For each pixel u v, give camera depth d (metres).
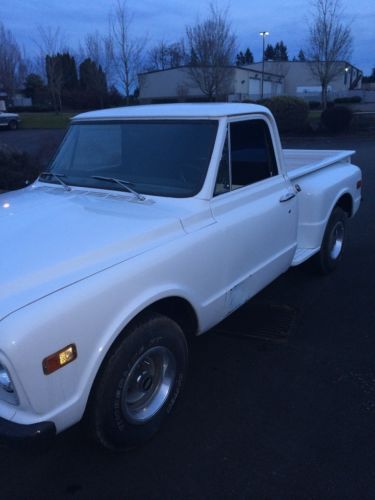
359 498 2.57
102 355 2.46
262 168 3.98
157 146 3.56
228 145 3.49
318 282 5.52
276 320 4.61
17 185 10.55
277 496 2.60
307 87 66.25
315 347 4.12
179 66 49.31
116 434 2.71
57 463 2.86
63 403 2.34
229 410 3.30
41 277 2.41
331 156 5.95
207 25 33.09
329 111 24.56
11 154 11.27
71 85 57.00
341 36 33.47
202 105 3.78
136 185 3.50
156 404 2.98
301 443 2.98
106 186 3.59
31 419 2.26
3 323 2.16
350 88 72.81
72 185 3.74
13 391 2.22
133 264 2.66
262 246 3.84
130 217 3.06
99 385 2.55
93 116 3.96
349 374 3.72
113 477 2.75
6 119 32.44
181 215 3.13
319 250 5.16
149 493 2.64
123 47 32.75
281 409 3.31
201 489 2.65
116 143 3.75
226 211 3.45
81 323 2.36
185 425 3.16
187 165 3.42
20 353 2.14
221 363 3.89
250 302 5.02
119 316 2.54
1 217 3.08
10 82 48.78
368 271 5.85
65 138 4.12
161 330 2.83
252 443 2.99
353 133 24.64
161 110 3.69
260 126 3.93
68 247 2.65
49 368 2.24
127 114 3.77
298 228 4.91
